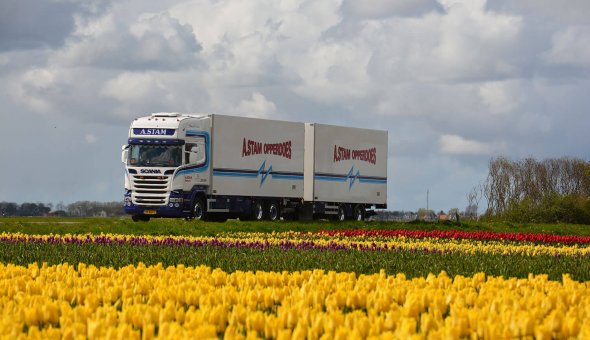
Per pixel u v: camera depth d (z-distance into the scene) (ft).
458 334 37.32
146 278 56.54
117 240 113.70
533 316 41.50
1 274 60.39
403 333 36.78
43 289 51.93
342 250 102.68
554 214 251.80
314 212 239.30
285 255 91.91
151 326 37.81
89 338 37.63
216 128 208.13
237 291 54.70
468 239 149.18
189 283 51.93
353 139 252.62
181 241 111.34
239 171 214.69
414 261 86.58
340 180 247.29
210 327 36.24
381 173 263.29
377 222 202.18
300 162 234.58
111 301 50.16
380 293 47.96
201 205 205.16
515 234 149.79
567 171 302.86
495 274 76.18
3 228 154.81
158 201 196.34
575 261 90.17
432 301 48.75
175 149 197.06
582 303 48.75
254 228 172.76
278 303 49.75
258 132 221.05
